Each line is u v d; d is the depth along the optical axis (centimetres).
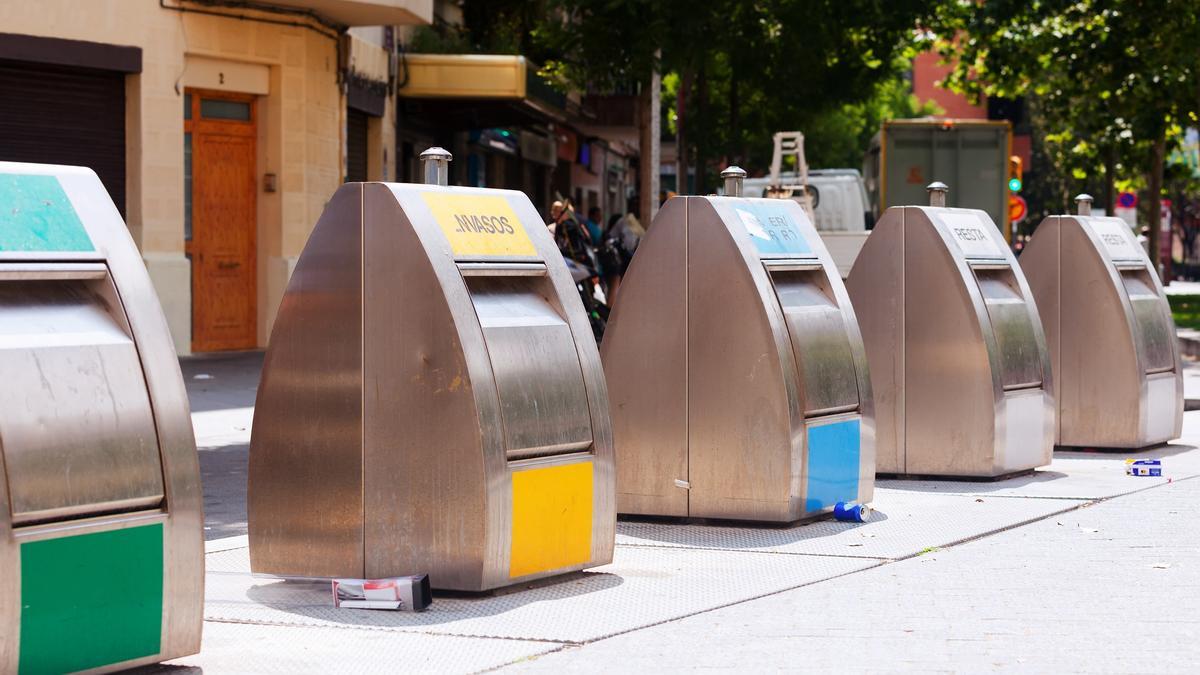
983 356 1159
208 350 2430
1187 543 922
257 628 706
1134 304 1375
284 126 2478
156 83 2272
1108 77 4034
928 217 1173
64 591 567
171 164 2295
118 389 590
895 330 1181
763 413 955
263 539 797
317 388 780
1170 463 1296
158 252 2278
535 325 788
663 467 983
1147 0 3888
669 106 6109
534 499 771
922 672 632
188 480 607
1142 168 4809
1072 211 7962
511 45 3416
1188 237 9050
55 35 2139
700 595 778
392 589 739
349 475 774
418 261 753
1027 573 835
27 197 598
